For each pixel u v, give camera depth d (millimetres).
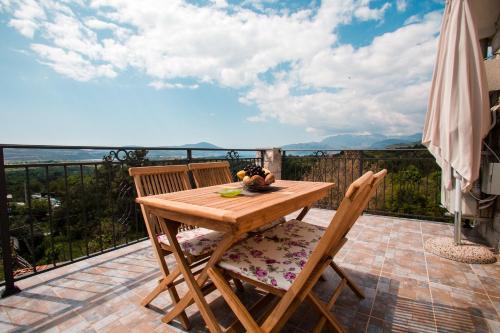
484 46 3430
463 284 1917
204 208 1100
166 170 1874
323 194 1829
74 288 1875
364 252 2525
